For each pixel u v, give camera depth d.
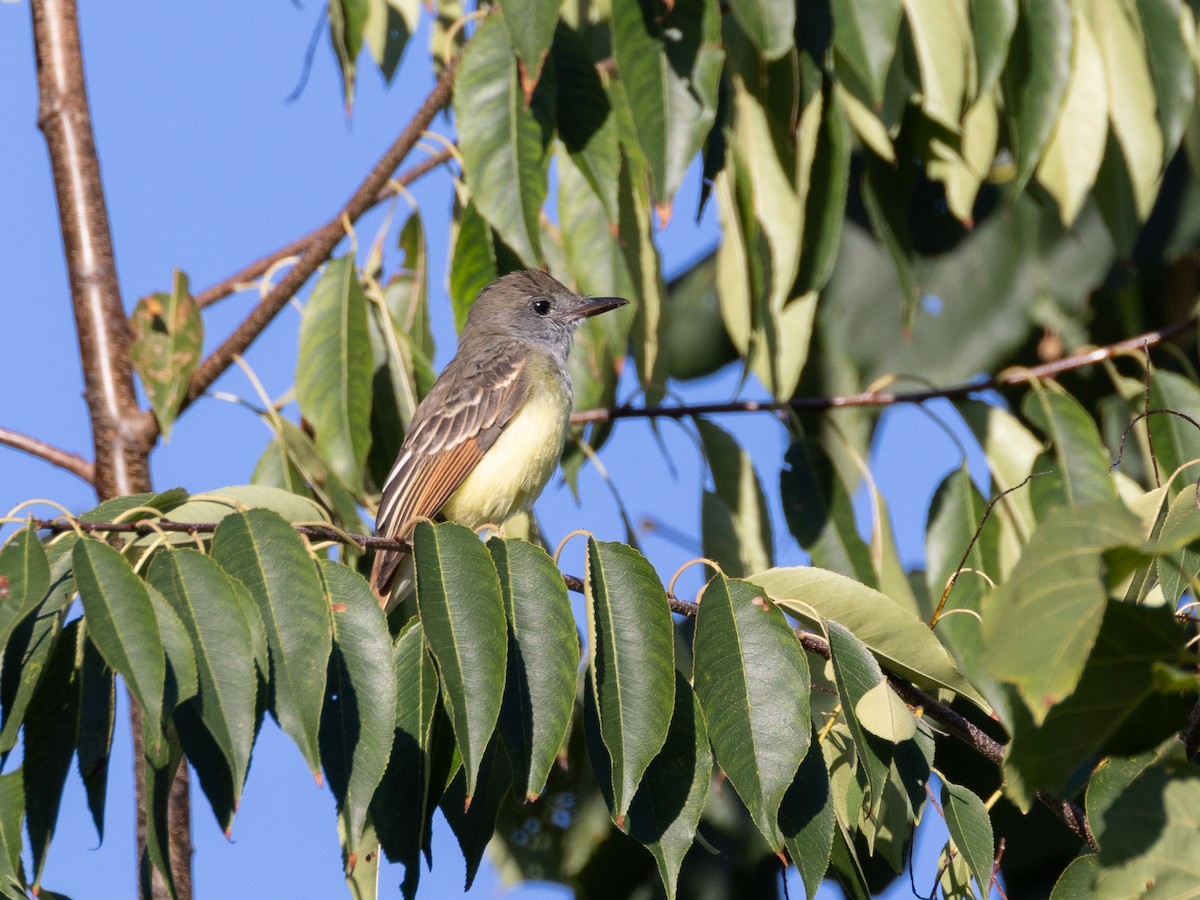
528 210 9.74
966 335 12.48
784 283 10.46
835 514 10.55
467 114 9.86
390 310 11.84
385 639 6.10
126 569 5.48
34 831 6.04
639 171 10.48
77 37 11.94
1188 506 6.64
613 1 9.12
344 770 5.91
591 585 6.25
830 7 9.27
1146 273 12.43
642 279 10.80
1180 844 5.70
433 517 11.84
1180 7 10.15
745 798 6.10
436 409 11.73
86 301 11.35
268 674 5.78
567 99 10.01
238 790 5.45
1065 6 9.61
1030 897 9.97
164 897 9.39
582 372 12.44
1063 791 5.71
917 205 12.68
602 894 10.25
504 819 10.30
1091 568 4.67
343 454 10.32
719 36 9.12
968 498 10.13
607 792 6.25
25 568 5.64
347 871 5.97
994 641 4.66
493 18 10.00
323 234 11.23
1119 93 10.45
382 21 12.20
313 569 5.96
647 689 6.11
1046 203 10.83
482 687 5.84
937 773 6.81
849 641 6.66
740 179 10.22
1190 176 12.49
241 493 7.82
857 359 12.59
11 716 5.85
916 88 9.88
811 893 6.24
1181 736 6.51
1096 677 5.10
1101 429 12.27
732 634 6.35
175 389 10.14
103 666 6.09
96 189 11.66
